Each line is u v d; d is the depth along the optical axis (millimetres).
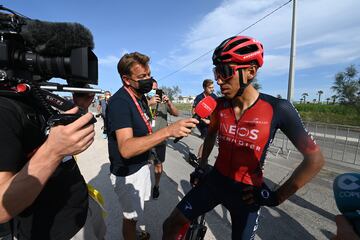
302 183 1408
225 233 2639
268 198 1467
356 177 889
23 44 902
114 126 1721
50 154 756
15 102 910
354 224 827
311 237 2568
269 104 1555
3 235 1071
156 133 1457
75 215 1227
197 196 1749
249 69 1482
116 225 2746
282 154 6477
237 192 1674
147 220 2885
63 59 912
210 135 2006
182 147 7129
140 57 1888
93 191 1639
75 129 744
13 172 812
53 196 1125
